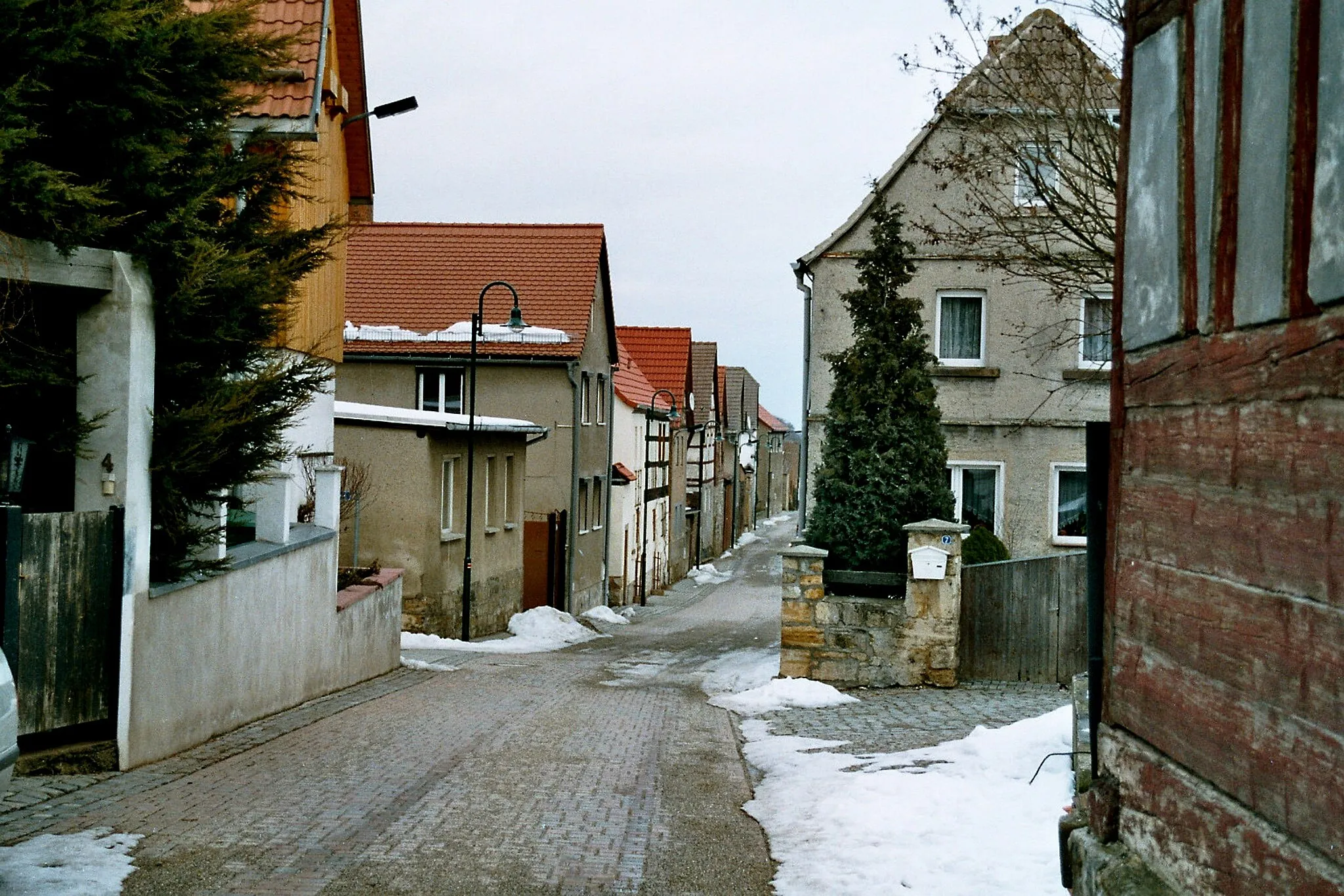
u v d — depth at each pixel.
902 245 16.09
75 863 6.59
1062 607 15.17
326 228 11.00
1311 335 3.03
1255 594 3.31
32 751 8.88
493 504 28.31
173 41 9.31
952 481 22.20
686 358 53.81
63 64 8.67
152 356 9.52
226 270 9.60
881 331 15.88
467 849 7.29
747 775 10.20
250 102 10.38
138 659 9.44
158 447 9.61
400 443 23.77
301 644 14.04
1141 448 4.12
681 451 55.53
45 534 8.52
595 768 10.21
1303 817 3.05
